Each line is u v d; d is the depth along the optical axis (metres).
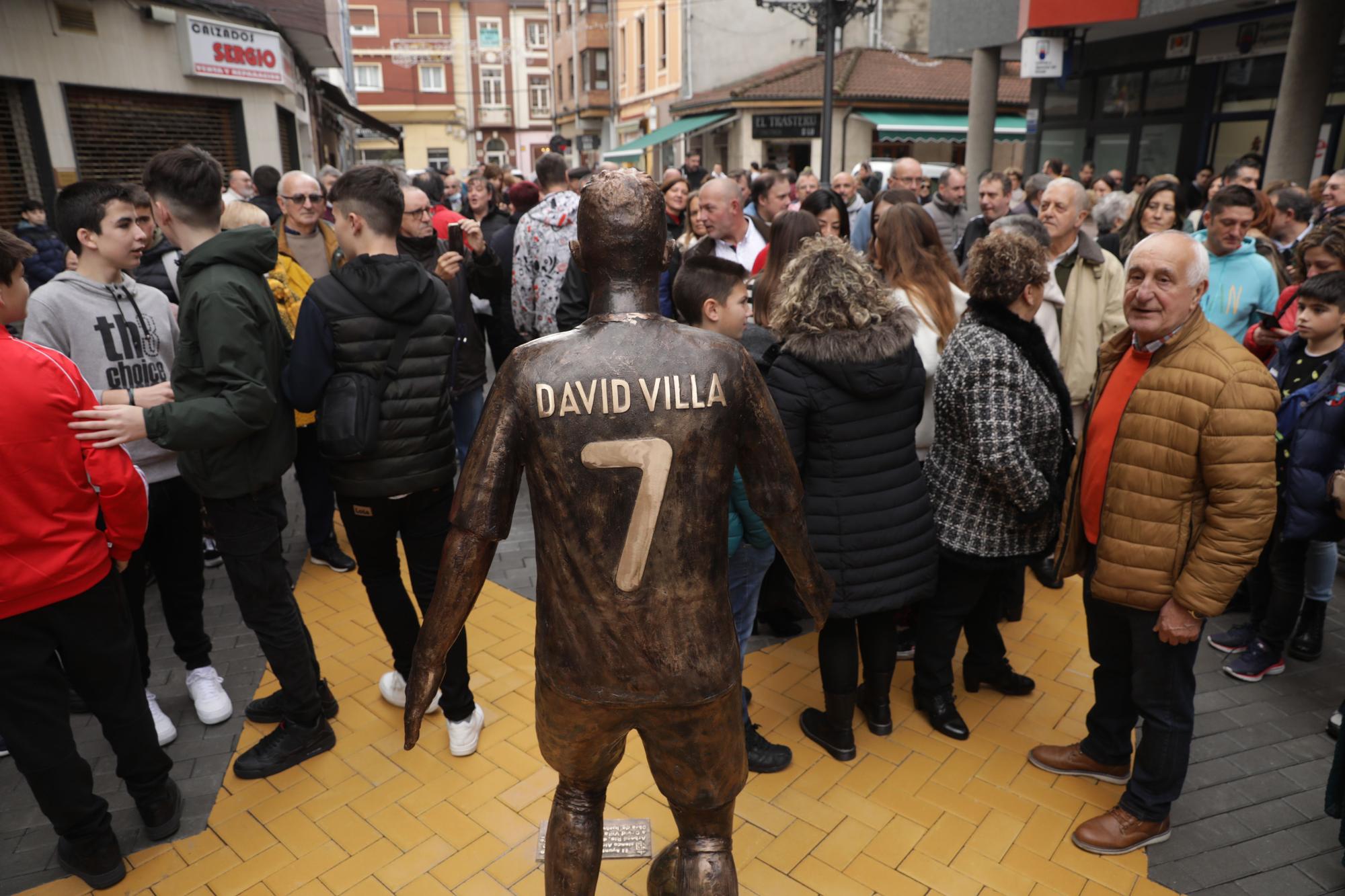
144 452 3.15
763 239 5.29
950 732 3.32
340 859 2.74
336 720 3.46
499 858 2.74
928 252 3.60
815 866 2.68
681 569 1.73
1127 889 2.59
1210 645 3.99
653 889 2.38
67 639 2.48
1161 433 2.49
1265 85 11.80
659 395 1.69
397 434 2.86
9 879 2.68
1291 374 3.54
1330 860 2.71
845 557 2.92
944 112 21.56
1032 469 2.85
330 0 16.61
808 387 2.86
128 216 3.09
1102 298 4.17
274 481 2.90
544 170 5.05
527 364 1.73
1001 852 2.74
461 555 1.80
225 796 3.03
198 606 3.46
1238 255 4.39
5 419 2.28
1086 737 3.25
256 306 2.75
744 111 21.53
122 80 9.11
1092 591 2.72
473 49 51.41
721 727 1.85
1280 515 3.54
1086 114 14.81
